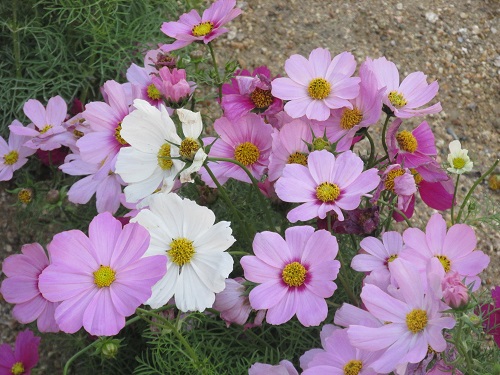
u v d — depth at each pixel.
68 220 0.66
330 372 0.43
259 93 0.52
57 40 0.76
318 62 0.52
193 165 0.43
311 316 0.43
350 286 0.54
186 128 0.44
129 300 0.40
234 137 0.52
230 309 0.48
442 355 0.44
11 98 0.76
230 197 0.61
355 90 0.50
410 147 0.51
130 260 0.41
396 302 0.41
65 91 0.75
